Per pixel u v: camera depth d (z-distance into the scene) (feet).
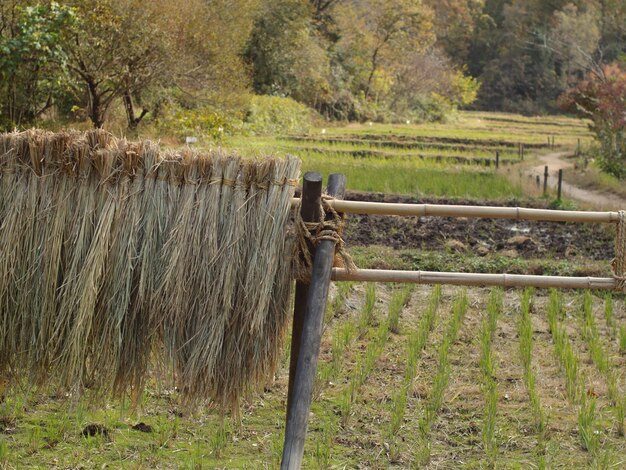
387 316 40.45
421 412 28.99
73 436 25.63
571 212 21.30
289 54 190.08
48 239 20.54
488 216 20.99
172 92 106.52
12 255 20.56
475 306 42.75
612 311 41.60
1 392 21.89
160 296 20.13
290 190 20.42
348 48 235.20
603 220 21.27
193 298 20.22
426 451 25.26
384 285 45.57
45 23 76.28
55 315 20.67
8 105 81.82
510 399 30.55
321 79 201.05
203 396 20.54
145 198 20.35
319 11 231.71
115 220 20.27
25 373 21.80
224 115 114.32
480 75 342.85
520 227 63.26
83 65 88.22
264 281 19.97
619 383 32.27
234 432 26.68
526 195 77.20
